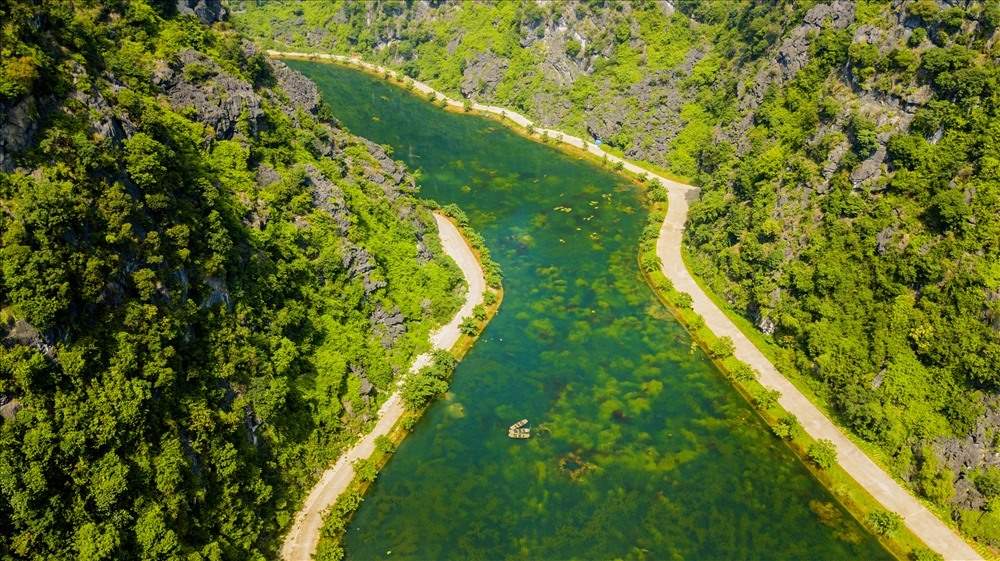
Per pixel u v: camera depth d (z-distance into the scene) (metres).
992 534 86.44
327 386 98.19
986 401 92.75
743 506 92.19
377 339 110.75
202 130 98.69
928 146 112.12
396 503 90.06
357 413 100.44
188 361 77.44
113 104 78.12
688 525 89.25
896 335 103.81
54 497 58.94
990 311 95.50
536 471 95.75
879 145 117.25
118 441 64.69
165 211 78.31
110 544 60.47
